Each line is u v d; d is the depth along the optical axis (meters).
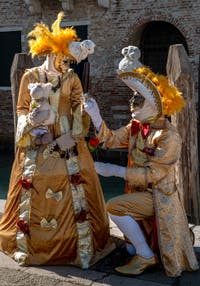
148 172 3.64
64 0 12.10
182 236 3.79
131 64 3.77
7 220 4.11
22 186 3.93
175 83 4.91
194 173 5.03
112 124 12.24
